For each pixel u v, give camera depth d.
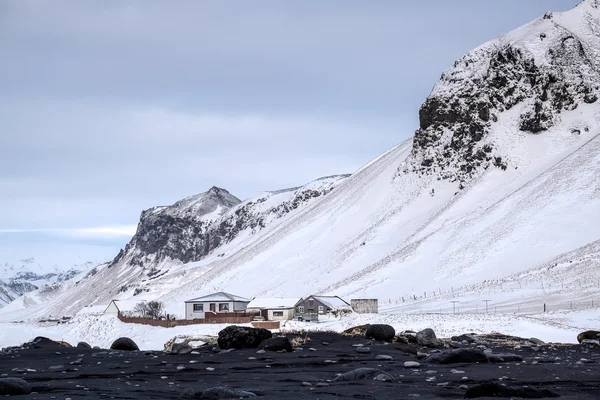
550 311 78.62
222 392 17.58
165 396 18.25
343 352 30.84
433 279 134.75
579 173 159.62
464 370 24.03
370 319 71.19
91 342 86.94
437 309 98.69
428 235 162.62
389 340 36.59
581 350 34.88
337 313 102.62
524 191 164.12
